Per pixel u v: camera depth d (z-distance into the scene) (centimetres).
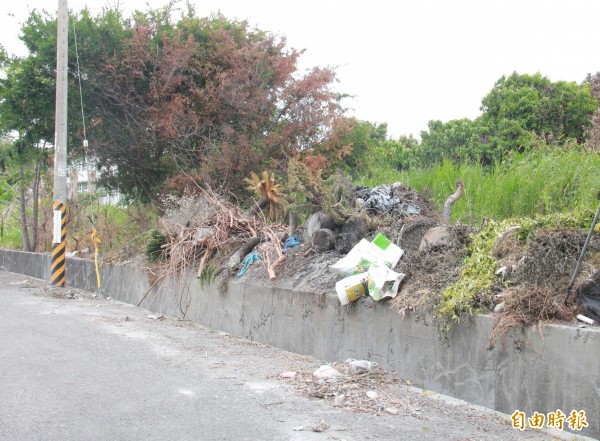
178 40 1823
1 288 1794
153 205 1955
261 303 1034
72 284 1889
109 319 1213
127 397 661
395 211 1061
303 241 1134
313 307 909
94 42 1841
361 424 587
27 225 2608
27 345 901
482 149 2178
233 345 989
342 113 1989
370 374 752
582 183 1009
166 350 921
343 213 1020
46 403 630
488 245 760
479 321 654
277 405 645
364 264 852
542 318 606
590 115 2205
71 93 1839
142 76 1825
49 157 2011
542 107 2267
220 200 1379
